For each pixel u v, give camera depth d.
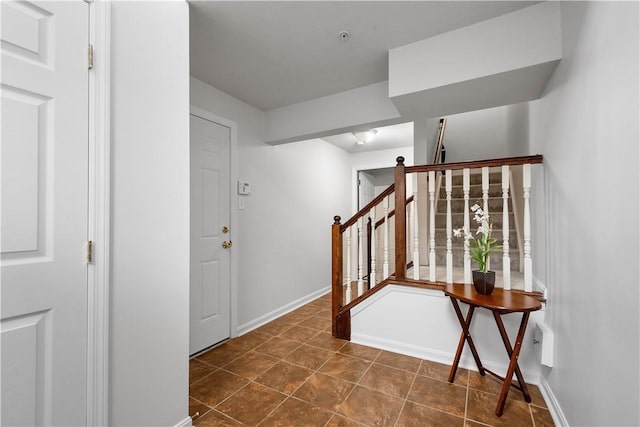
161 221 1.32
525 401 1.62
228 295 2.60
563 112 1.42
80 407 1.03
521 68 1.55
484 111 4.11
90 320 1.06
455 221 3.03
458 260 2.91
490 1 1.49
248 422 1.48
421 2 1.50
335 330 2.57
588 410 1.12
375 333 2.36
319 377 1.90
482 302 1.54
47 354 0.96
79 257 1.03
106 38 1.11
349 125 2.56
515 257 2.65
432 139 3.72
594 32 1.08
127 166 1.19
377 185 6.09
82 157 1.04
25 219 0.91
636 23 0.81
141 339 1.23
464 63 1.69
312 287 3.96
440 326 2.11
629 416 0.85
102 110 1.09
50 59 0.97
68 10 1.01
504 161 1.88
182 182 1.42
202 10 1.54
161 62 1.34
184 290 1.42
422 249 3.11
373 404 1.62
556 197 1.53
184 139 1.44
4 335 0.87
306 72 2.24
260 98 2.73
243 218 2.80
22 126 0.91
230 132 2.65
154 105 1.30
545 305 1.71
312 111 2.76
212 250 2.45
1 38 0.87
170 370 1.35
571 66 1.31
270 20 1.64
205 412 1.56
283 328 2.86
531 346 1.80
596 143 1.06
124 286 1.17
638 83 0.80
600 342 1.03
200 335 2.32
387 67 2.17
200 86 2.37
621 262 0.89
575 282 1.26
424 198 3.09
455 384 1.80
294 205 3.60
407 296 2.22
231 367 2.05
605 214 0.99
